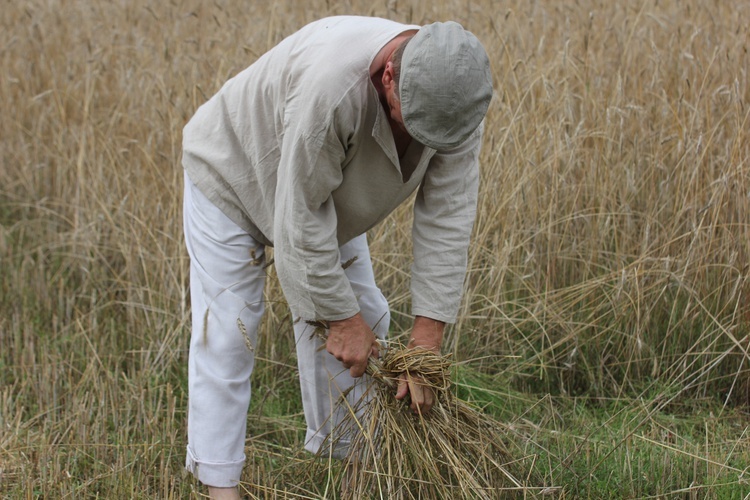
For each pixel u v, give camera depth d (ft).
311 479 8.52
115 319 12.69
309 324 7.52
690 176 11.60
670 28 13.67
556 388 11.14
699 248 11.13
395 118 6.40
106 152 14.56
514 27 14.49
